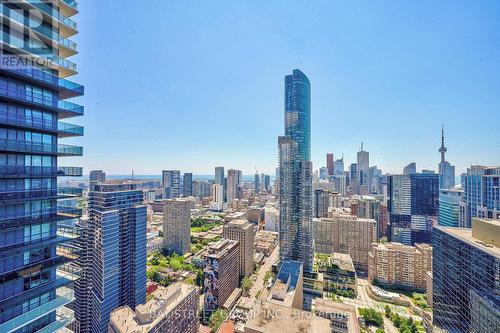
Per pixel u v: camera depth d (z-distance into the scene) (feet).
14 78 108.27
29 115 114.93
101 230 309.01
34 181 118.21
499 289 174.29
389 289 500.74
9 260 106.63
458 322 217.15
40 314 115.03
